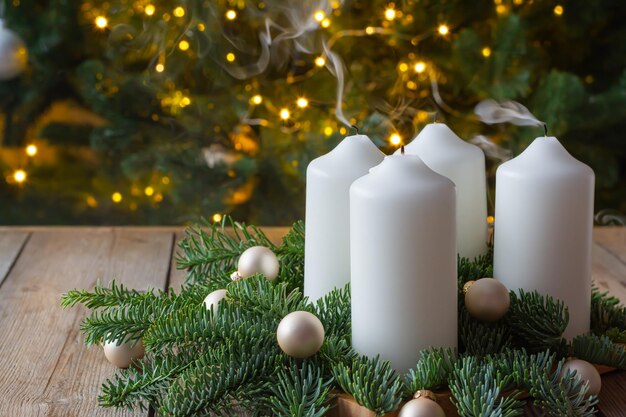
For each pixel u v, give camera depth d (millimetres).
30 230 1317
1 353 916
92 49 2004
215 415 795
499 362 768
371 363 763
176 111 1887
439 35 1900
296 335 759
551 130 1834
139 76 1918
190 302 879
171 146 1927
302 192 1955
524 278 840
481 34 1938
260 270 900
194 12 1826
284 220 2000
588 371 778
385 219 763
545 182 826
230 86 1906
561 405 734
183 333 781
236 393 753
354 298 791
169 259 1204
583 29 1935
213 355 777
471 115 1883
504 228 847
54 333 965
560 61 2059
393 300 772
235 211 2012
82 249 1239
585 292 845
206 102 1899
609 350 814
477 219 904
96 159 2277
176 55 1869
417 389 752
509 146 1883
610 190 2141
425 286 771
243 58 1900
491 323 834
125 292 891
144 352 874
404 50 1924
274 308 812
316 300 859
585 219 834
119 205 2252
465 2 1895
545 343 805
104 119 2266
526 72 1798
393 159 777
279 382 767
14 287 1100
